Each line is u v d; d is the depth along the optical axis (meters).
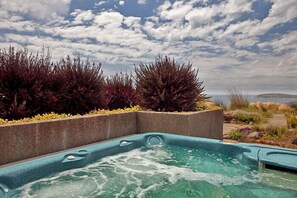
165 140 4.77
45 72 5.16
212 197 2.84
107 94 7.09
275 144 5.88
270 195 2.86
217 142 4.21
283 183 3.12
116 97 7.30
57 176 3.18
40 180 2.97
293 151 3.67
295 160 3.29
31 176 2.87
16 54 4.86
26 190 2.79
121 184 3.17
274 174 3.22
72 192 2.90
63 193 2.87
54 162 3.18
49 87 5.20
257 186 3.11
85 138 4.49
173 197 2.84
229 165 3.86
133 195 2.87
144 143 4.71
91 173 3.53
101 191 2.95
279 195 2.85
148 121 5.57
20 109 4.30
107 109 6.40
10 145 3.36
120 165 3.85
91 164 3.67
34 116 4.58
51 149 3.90
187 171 3.64
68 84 5.48
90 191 2.95
